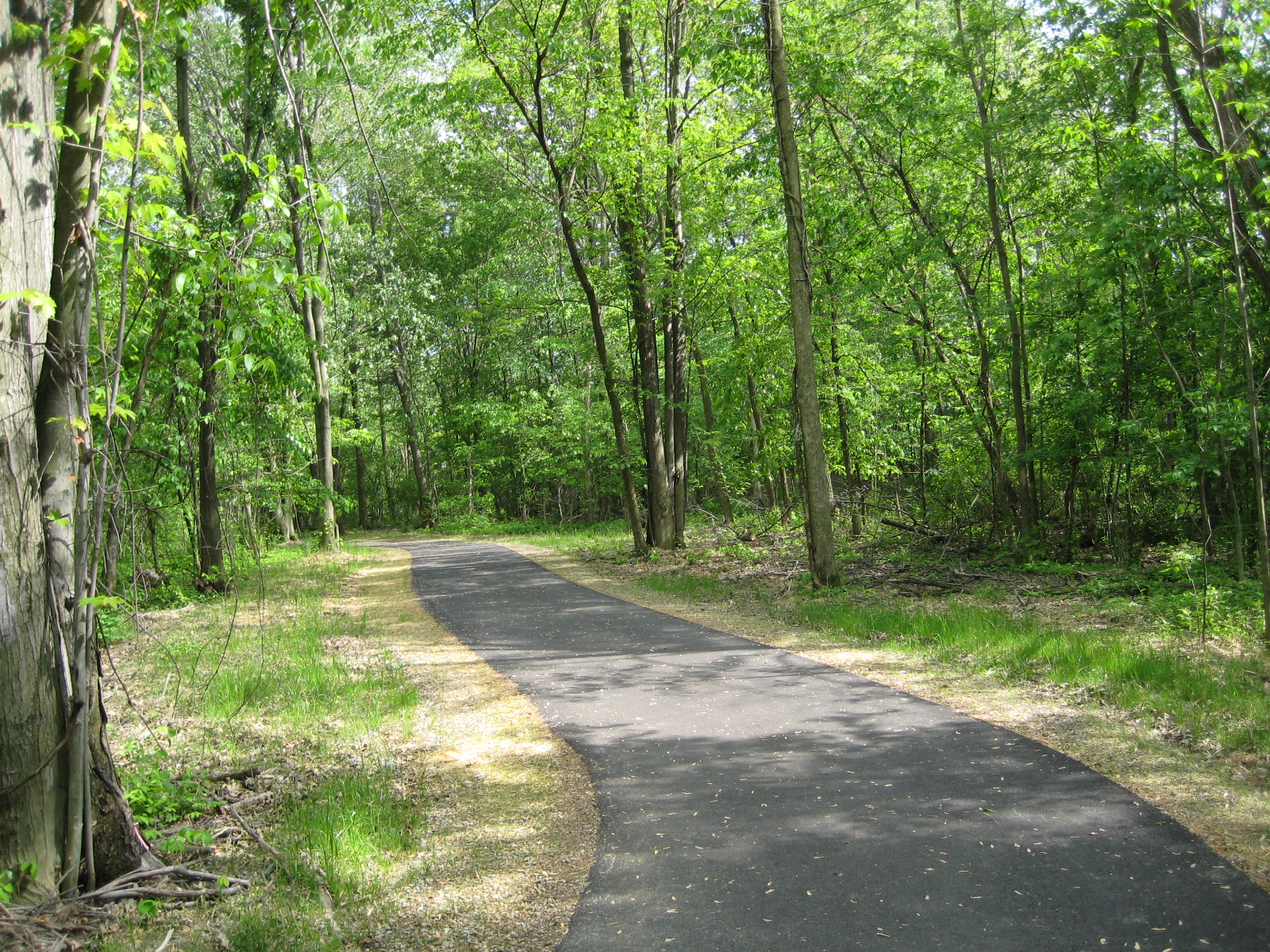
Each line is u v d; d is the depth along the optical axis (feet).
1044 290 48.37
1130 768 17.47
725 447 88.84
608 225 68.23
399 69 69.00
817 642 31.42
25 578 12.93
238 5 42.75
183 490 36.88
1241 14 27.76
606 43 64.80
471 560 72.95
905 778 17.47
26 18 13.16
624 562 62.54
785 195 43.83
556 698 25.35
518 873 14.42
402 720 23.82
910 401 66.54
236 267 14.94
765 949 11.52
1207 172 30.89
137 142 12.91
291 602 47.55
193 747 21.66
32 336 13.10
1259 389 31.04
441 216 106.63
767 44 44.39
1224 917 11.71
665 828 15.70
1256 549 39.93
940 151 51.16
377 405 140.36
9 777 12.64
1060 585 40.98
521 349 117.39
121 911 13.20
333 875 14.34
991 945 11.31
